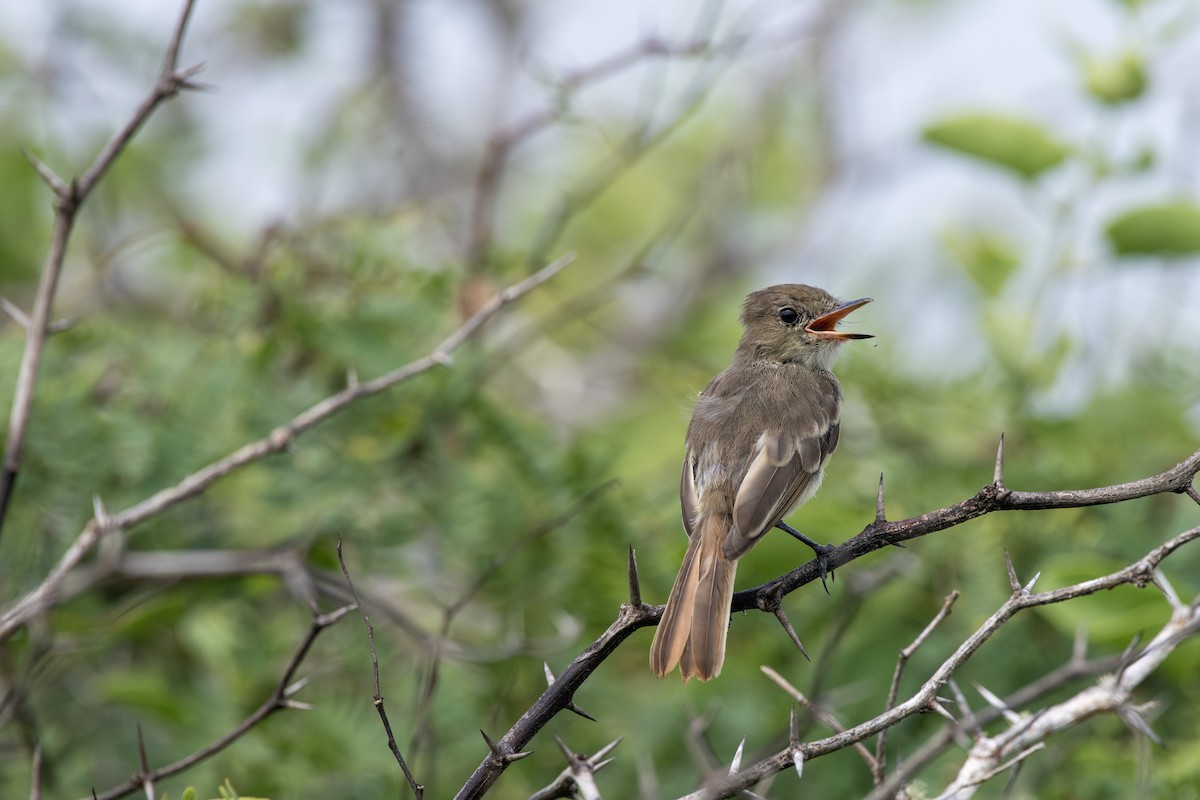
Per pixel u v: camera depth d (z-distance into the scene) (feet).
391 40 61.87
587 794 21.40
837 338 37.09
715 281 61.36
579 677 22.99
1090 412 42.73
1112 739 34.81
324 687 37.27
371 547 39.14
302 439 39.50
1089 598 32.83
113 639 37.37
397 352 40.47
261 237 44.68
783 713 36.96
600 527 38.99
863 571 37.37
